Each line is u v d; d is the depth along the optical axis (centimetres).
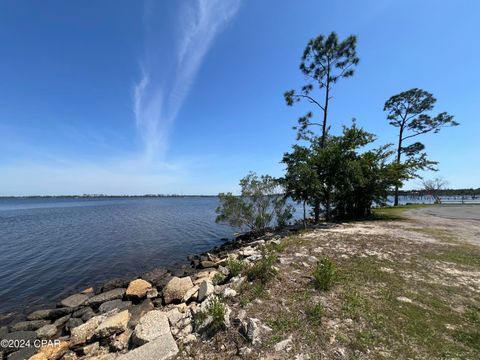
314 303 475
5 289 1014
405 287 558
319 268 585
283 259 735
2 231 2484
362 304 473
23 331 666
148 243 1881
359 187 1828
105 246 1777
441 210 2416
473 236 1106
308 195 1470
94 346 496
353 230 1265
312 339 376
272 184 1688
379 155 1898
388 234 1140
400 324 414
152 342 407
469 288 562
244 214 1692
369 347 359
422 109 3023
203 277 881
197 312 479
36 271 1237
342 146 1627
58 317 757
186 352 382
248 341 380
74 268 1285
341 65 1806
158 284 949
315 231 1263
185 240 1997
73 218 3834
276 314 441
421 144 3062
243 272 648
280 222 1773
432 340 376
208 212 4812
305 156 1583
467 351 353
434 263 721
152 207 7044
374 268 668
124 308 730
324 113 1847
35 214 4784
